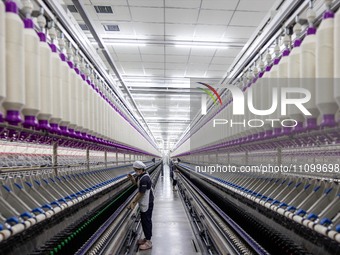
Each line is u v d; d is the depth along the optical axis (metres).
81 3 2.62
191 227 6.74
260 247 2.46
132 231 5.07
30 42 1.41
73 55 2.40
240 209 3.64
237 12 6.19
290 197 2.27
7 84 1.25
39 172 2.50
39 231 2.01
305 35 1.69
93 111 2.58
